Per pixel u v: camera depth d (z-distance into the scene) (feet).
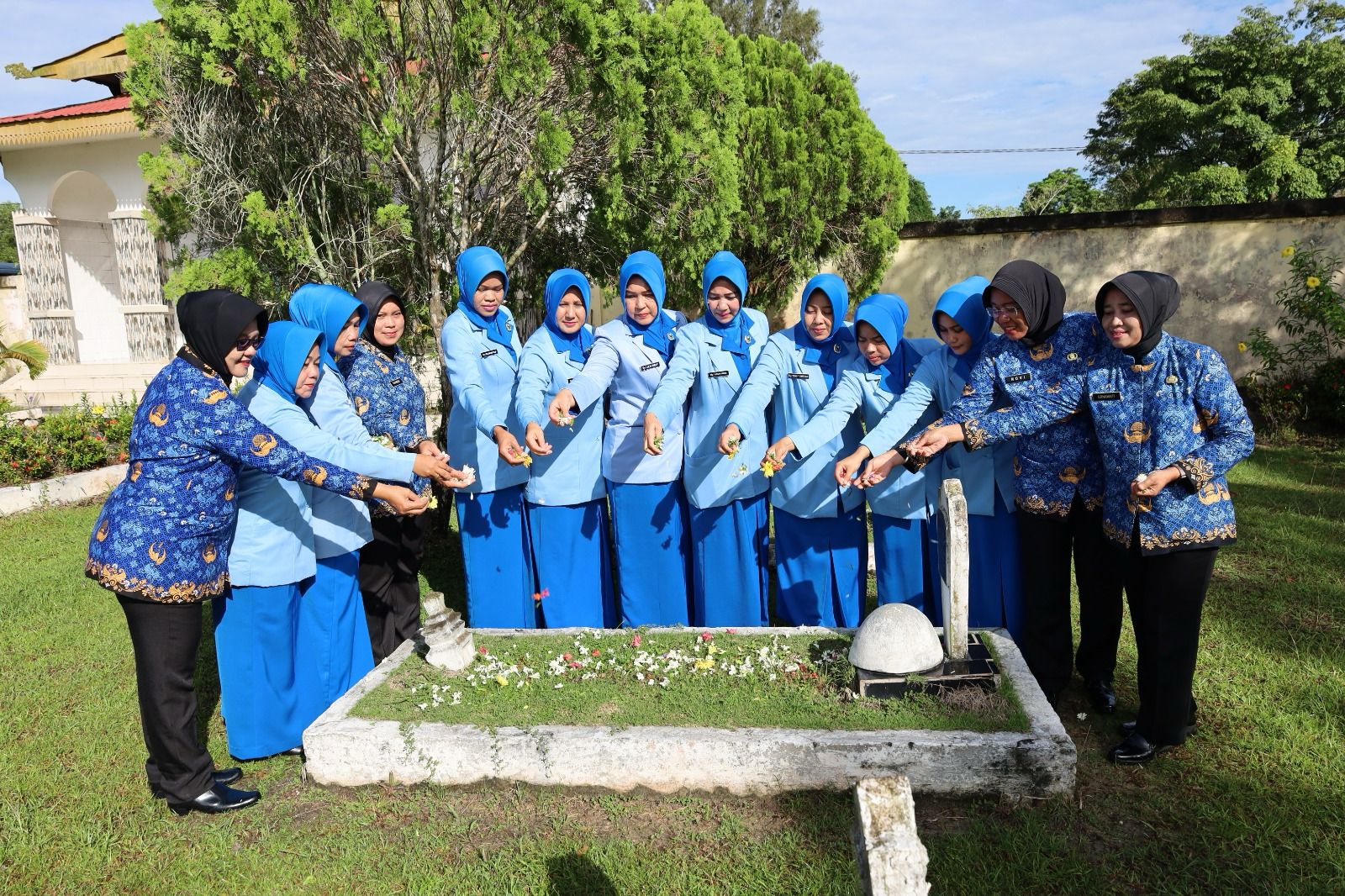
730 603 13.98
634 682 11.33
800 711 10.27
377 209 16.97
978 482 12.10
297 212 17.31
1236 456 9.43
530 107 16.67
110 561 9.34
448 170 17.85
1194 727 10.92
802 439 12.14
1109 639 11.55
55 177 38.34
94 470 26.89
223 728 12.26
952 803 9.51
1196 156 67.67
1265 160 61.98
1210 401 9.48
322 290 11.91
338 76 16.11
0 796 10.46
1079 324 10.62
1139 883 8.37
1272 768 10.02
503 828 9.52
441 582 17.80
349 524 11.98
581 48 16.01
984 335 11.95
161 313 37.76
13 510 24.04
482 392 13.21
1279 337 29.81
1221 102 66.03
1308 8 68.59
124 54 36.81
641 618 14.42
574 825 9.50
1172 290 9.66
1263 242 29.50
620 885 8.56
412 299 19.69
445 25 15.71
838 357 13.15
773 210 24.32
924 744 9.46
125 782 10.77
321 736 10.36
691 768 9.80
